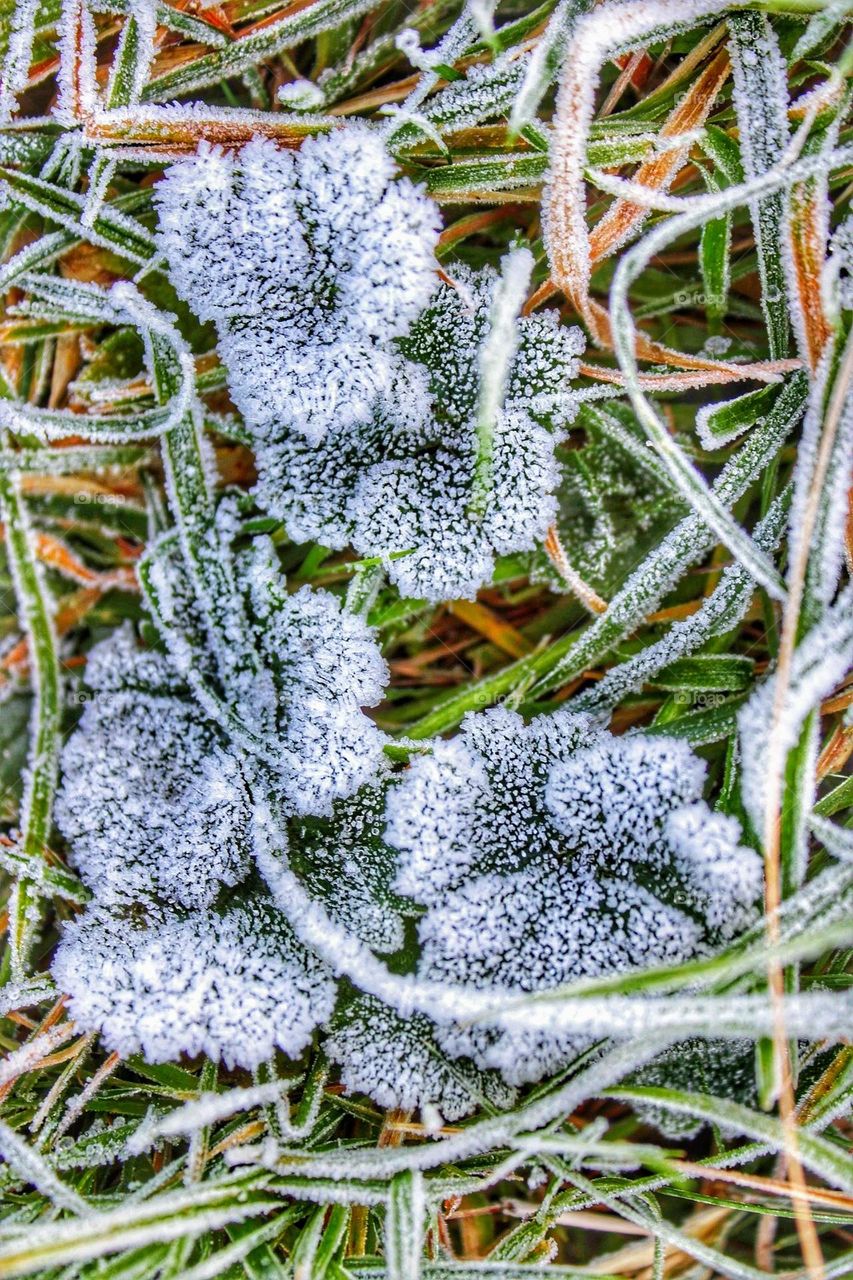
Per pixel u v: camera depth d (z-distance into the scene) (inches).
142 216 10.3
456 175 10.0
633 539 10.4
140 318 9.8
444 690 10.6
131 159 9.9
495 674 10.4
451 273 10.0
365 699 9.9
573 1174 9.7
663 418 10.4
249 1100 9.4
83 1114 10.1
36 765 10.3
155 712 10.1
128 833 10.0
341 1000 9.8
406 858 9.7
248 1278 9.6
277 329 9.8
